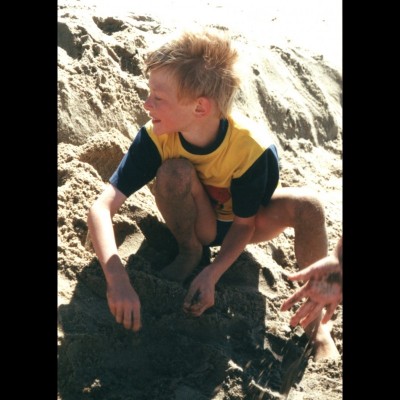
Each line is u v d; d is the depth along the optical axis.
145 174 2.83
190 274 2.99
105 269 2.57
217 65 2.67
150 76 2.68
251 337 2.82
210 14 5.73
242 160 2.78
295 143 4.52
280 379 2.69
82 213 2.98
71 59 3.71
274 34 5.59
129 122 3.68
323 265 2.46
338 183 4.31
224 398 2.53
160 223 3.12
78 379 2.45
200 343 2.65
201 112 2.69
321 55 5.23
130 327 2.47
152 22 4.72
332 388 2.69
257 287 3.09
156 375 2.57
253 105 4.40
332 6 6.95
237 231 2.86
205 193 2.92
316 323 2.92
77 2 4.80
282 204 2.93
